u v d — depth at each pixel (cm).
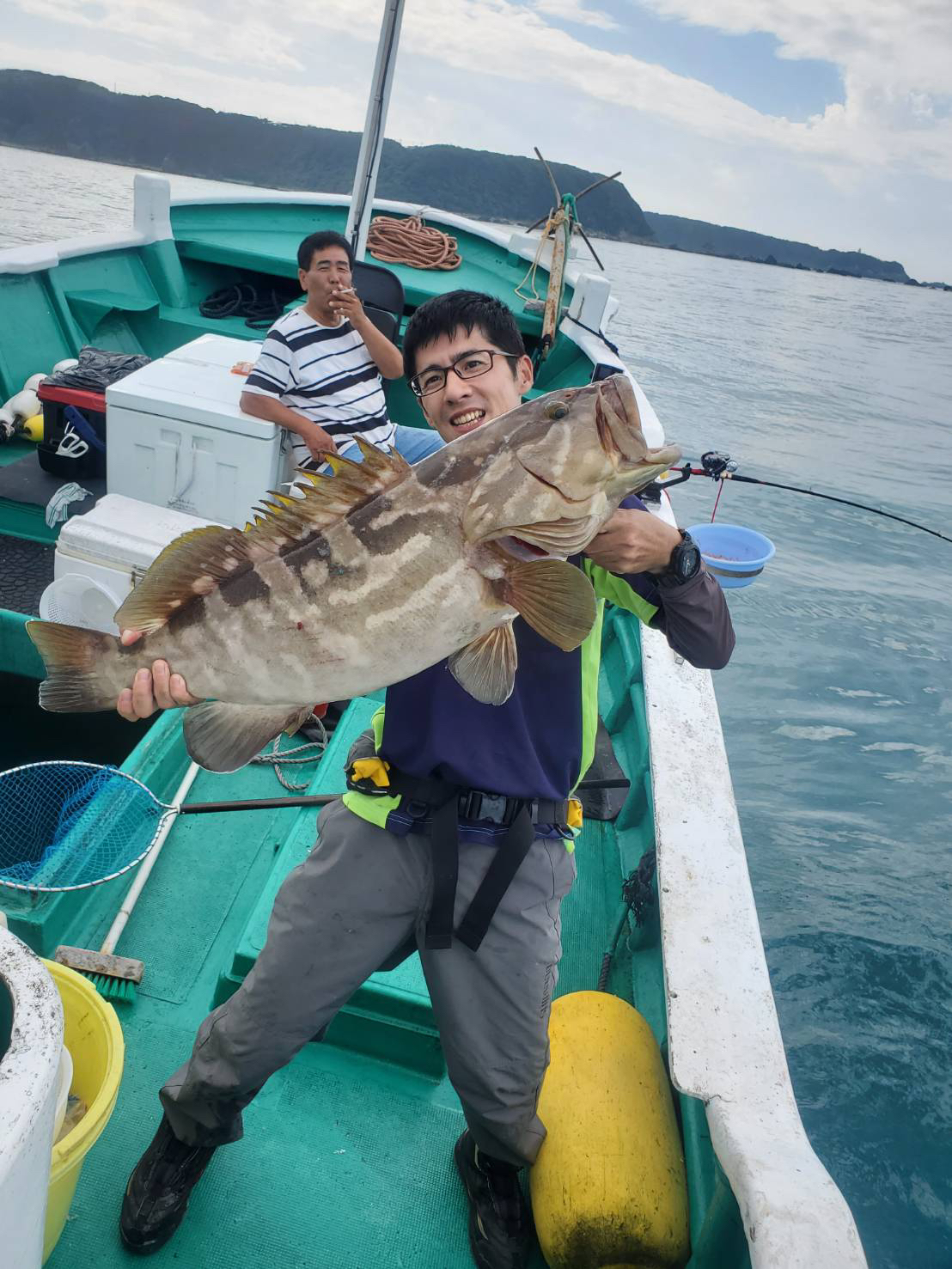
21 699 367
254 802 269
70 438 455
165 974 267
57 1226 186
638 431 160
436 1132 239
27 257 580
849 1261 145
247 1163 225
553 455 158
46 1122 105
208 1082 192
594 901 317
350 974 188
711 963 216
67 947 260
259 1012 187
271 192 789
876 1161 418
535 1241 218
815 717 798
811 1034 483
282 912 189
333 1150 231
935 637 988
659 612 179
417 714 181
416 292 697
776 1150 167
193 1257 205
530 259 805
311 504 170
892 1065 468
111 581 365
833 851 632
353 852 184
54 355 602
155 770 311
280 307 727
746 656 890
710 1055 191
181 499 407
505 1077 190
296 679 174
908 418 2283
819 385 2558
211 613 173
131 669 177
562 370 707
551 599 158
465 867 179
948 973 534
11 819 255
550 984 188
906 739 782
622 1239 196
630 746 364
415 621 168
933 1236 385
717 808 269
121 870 234
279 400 402
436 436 264
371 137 595
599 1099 215
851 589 1089
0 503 444
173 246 688
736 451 1662
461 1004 184
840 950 542
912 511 1436
